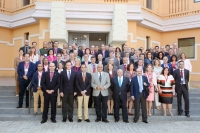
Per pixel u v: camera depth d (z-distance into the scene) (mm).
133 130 6992
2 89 10094
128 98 8555
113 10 13000
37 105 8367
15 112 8625
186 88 8633
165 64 9633
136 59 10039
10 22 16016
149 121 8219
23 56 9555
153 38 16375
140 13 13547
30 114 8523
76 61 8812
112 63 8750
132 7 13406
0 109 8625
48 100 7812
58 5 12562
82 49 10688
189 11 15680
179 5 16266
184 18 15891
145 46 15570
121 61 9898
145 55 10617
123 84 8031
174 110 9023
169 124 7824
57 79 7863
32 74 8750
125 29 12711
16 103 9109
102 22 13336
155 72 9109
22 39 15586
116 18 12727
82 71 8047
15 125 7422
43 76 7797
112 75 8641
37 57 9680
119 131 6852
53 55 9617
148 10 15398
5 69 15945
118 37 12648
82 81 7977
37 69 8586
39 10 12953
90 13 13109
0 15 15586
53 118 7816
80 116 7941
